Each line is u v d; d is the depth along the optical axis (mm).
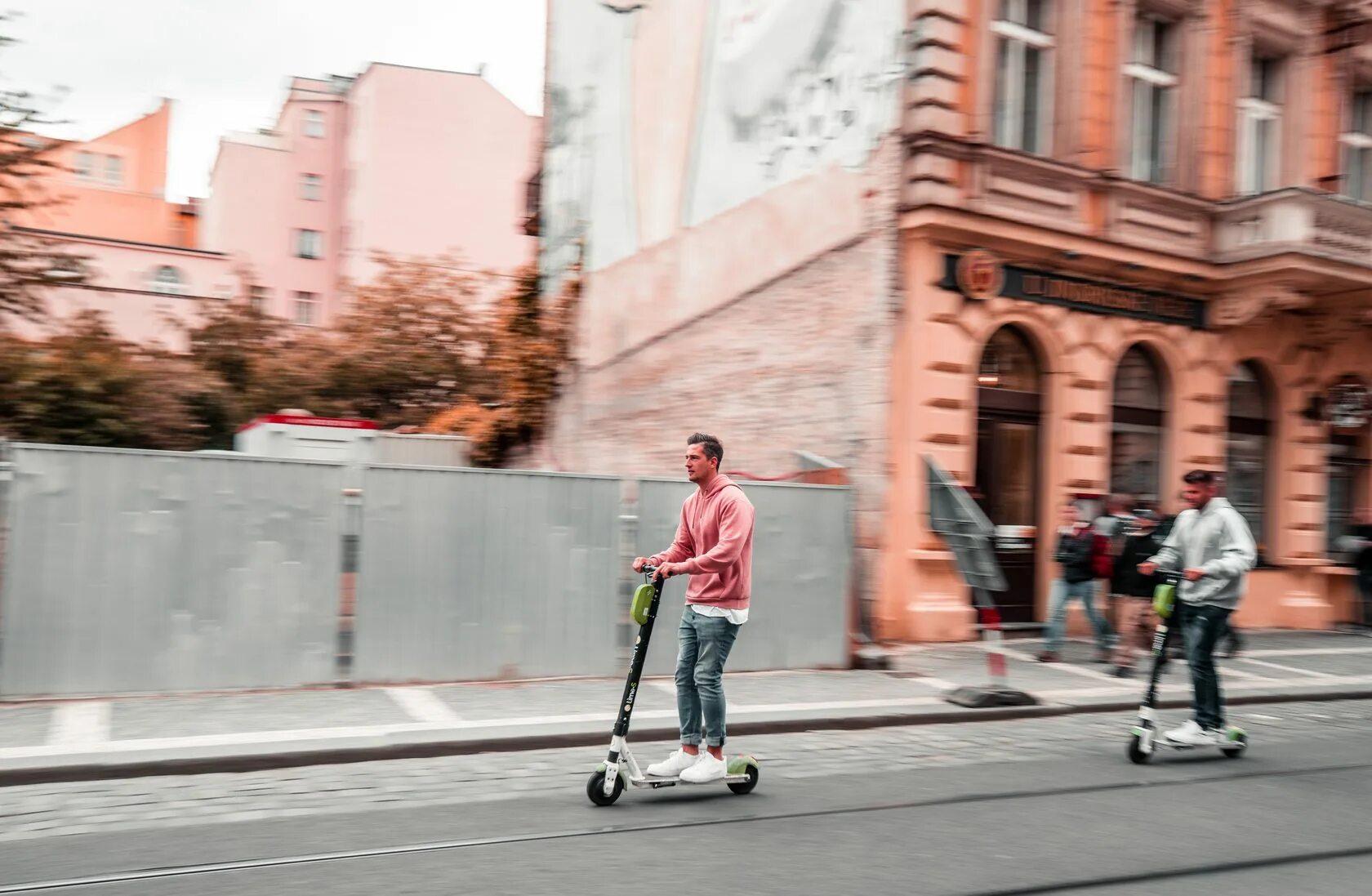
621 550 9938
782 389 15117
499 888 4453
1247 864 5078
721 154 16766
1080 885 4707
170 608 8320
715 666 6023
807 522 10875
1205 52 15781
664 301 18062
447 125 54312
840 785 6473
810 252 14711
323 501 8805
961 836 5414
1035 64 14703
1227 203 15453
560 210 21734
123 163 56188
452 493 9250
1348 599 17484
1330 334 16969
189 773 6418
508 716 7977
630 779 5906
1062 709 9367
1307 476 16984
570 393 20922
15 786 6051
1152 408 15594
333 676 8859
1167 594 7426
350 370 31438
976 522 9539
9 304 20344
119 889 4387
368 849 4957
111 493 8148
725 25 16812
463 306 33156
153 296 36688
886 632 13023
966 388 13570
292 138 57156
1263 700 10445
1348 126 17984
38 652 7949
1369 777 7117
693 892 4457
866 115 13875
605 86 20250
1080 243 14148
